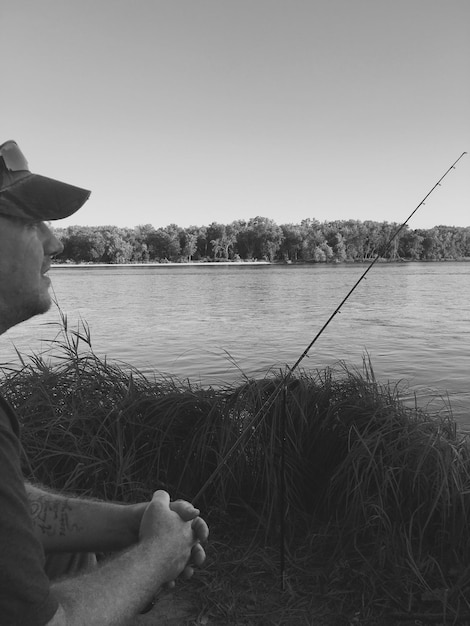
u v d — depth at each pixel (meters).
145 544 1.34
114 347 14.60
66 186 1.28
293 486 3.22
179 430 3.42
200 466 3.29
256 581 2.60
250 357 12.73
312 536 2.90
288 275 75.06
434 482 2.81
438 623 2.34
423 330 17.62
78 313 24.27
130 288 47.69
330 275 73.25
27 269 1.26
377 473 2.89
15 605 1.03
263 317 22.30
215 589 2.53
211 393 3.58
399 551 2.65
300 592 2.53
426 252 140.25
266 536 2.93
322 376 3.83
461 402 6.58
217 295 37.28
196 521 1.46
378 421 3.25
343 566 2.64
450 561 2.68
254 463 3.30
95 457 3.10
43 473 3.07
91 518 1.55
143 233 159.38
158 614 2.40
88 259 148.25
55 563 1.60
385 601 2.44
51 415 3.36
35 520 1.53
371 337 16.02
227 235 158.50
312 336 16.38
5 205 1.21
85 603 1.16
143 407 3.46
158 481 3.25
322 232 149.75
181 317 22.58
